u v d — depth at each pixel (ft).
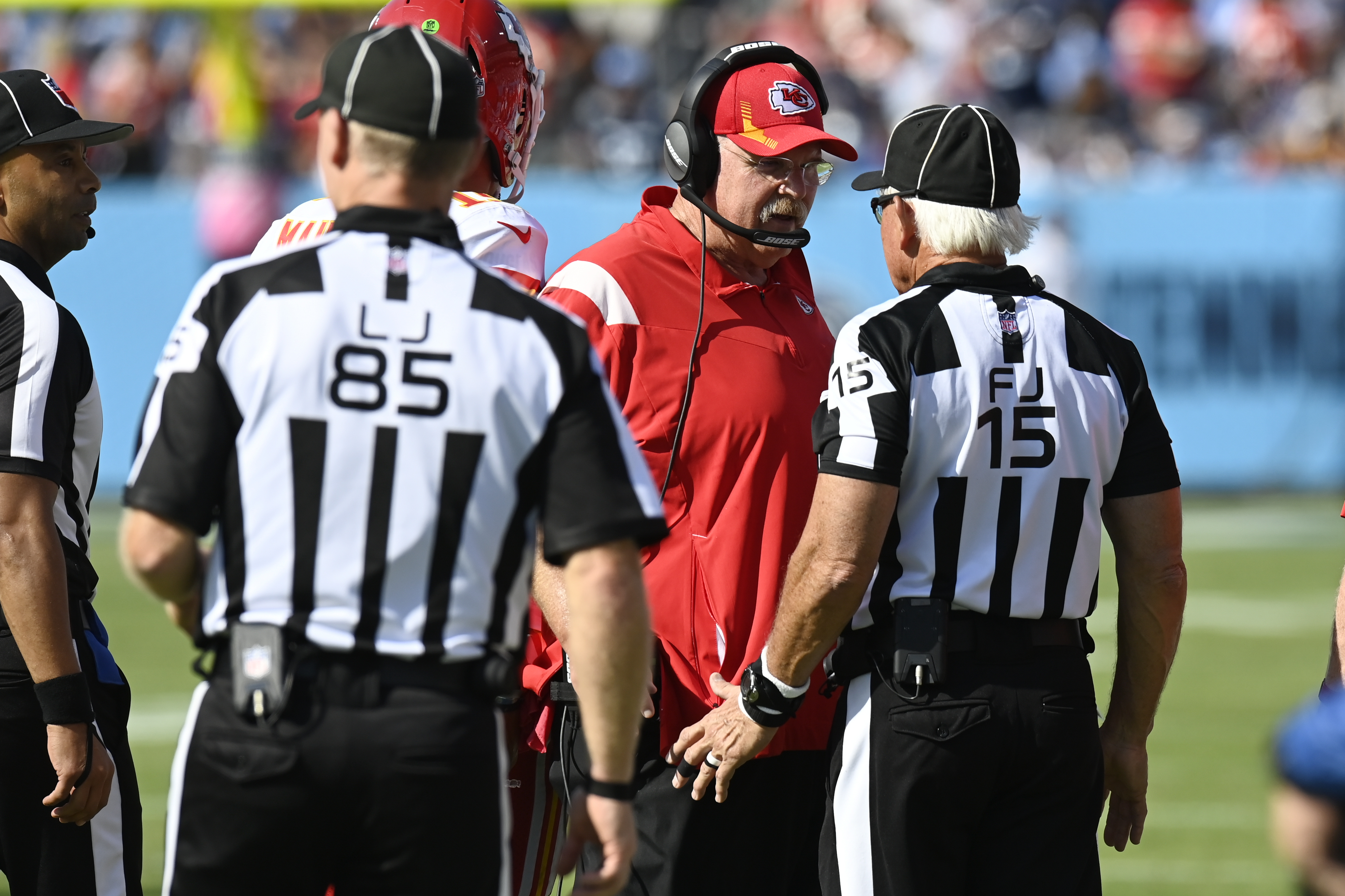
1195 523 135.64
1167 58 173.47
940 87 176.14
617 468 27.40
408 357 27.02
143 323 143.33
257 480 26.71
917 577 33.88
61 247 38.93
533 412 27.25
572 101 167.22
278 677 26.32
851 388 33.60
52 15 177.68
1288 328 142.41
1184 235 142.41
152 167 158.40
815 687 39.37
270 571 26.68
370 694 26.48
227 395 26.86
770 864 39.65
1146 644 35.94
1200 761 73.46
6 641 35.70
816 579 33.19
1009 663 33.68
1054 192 142.82
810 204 40.55
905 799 33.58
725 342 39.50
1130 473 35.27
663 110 164.45
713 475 38.86
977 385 33.71
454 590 26.94
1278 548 125.80
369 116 27.73
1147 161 163.53
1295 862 16.22
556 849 41.29
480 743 27.07
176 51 166.09
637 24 187.52
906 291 36.60
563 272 39.99
